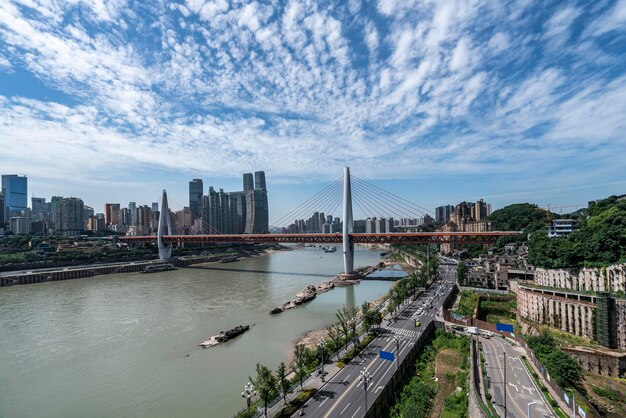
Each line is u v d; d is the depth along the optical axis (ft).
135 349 338.54
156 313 467.93
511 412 199.93
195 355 323.78
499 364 266.36
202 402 241.55
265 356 320.70
